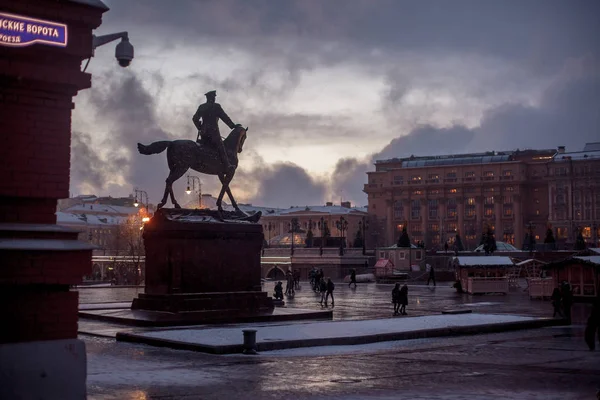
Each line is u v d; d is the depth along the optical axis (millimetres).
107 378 15375
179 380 15211
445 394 13648
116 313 31000
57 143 10750
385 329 25188
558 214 196750
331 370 16922
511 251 102062
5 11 10312
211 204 165375
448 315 32094
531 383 15023
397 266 100375
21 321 10211
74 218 161500
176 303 30344
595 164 193750
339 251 105000
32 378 10086
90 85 11016
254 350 20219
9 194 10328
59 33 10703
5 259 10086
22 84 10508
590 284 47625
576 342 23734
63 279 10453
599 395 12375
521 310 39594
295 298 52000
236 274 32312
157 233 31359
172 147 32062
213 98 33344
